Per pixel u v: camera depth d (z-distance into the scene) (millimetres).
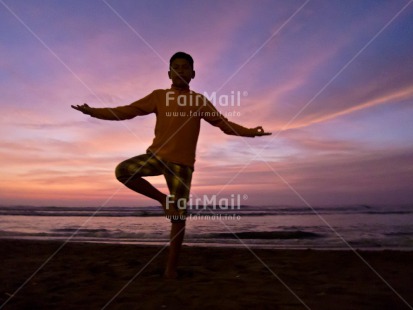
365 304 2158
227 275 3037
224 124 2883
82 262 3814
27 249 4977
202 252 4551
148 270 3283
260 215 17797
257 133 2893
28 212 20703
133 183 2668
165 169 2715
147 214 19453
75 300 2256
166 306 2090
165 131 2750
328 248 6902
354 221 14703
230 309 2031
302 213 18578
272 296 2322
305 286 2621
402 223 13398
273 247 7055
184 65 2848
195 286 2586
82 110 2588
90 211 21656
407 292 2457
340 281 2805
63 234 9844
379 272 3182
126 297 2301
